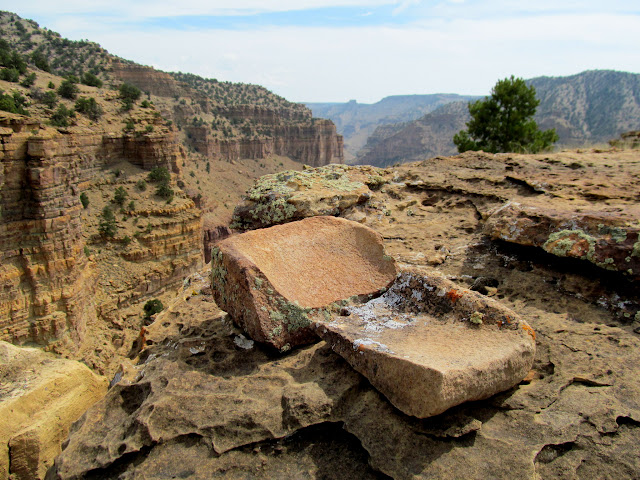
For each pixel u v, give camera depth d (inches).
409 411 144.8
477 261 273.9
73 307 1148.5
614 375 166.9
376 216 351.6
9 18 3671.3
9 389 211.0
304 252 216.4
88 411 183.6
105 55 3833.7
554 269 244.5
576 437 143.9
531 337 165.8
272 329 187.9
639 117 4633.4
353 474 145.9
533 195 335.6
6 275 1030.4
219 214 2704.2
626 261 211.9
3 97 1534.2
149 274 1566.2
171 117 3627.0
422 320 190.1
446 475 135.2
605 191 308.3
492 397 160.6
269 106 6077.8
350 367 175.0
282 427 157.2
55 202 1091.3
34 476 198.8
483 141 1077.8
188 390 176.6
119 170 1786.4
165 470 150.5
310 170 410.0
